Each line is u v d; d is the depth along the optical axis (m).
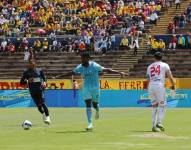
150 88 37.59
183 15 107.81
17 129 40.88
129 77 98.19
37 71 45.16
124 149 27.78
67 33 111.75
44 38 108.31
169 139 32.56
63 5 120.50
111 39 104.44
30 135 35.53
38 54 106.31
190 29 106.06
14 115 61.16
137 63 100.75
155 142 30.95
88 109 38.62
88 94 38.50
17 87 92.94
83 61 38.50
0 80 93.44
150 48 101.62
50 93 86.38
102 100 85.06
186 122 46.78
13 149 28.17
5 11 120.75
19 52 108.25
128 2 116.44
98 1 119.00
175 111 67.62
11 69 105.62
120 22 110.94
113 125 43.38
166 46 102.75
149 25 109.62
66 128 40.88
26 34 112.94
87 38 105.50
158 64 37.56
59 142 31.25
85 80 38.75
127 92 84.31
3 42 109.25
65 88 92.81
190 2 113.75
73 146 29.23
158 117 37.94
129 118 52.75
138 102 83.69
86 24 112.75
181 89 82.19
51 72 102.81
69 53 105.31
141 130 38.56
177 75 96.94
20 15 119.62
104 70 38.62
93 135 35.06
